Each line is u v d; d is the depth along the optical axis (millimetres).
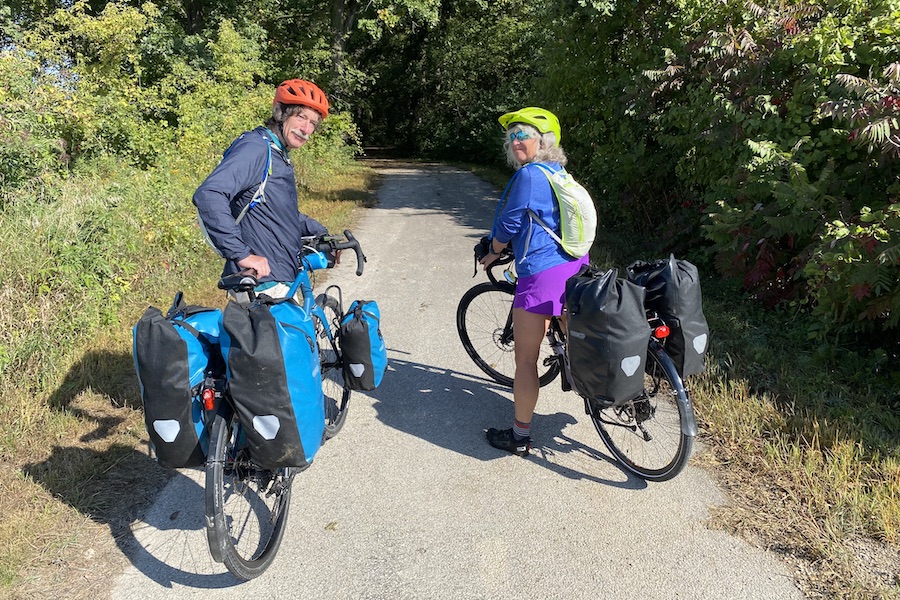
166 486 3168
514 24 28078
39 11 15719
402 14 21922
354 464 3430
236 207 2668
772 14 5805
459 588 2555
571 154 11070
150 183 7207
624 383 2797
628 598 2502
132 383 4141
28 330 4164
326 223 10156
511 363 4465
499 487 3227
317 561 2699
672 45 7840
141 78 14891
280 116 2748
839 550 2674
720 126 5879
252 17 21141
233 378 2197
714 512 2998
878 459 3273
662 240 7551
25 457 3316
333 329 3635
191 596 2500
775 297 5391
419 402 4148
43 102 8117
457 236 9484
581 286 2887
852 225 4160
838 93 4809
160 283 5805
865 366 4371
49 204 5738
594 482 3268
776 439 3498
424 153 33594
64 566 2615
